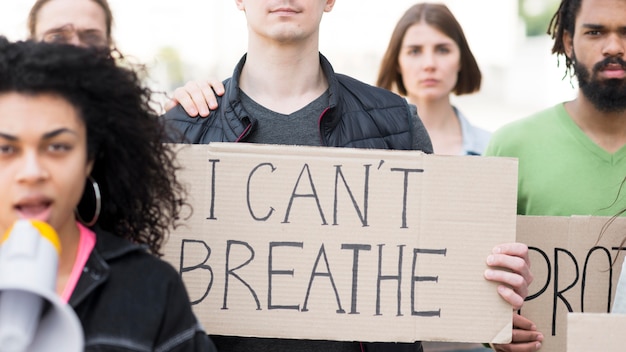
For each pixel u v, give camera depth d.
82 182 2.53
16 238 2.16
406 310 3.27
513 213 3.29
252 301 3.27
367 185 3.30
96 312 2.50
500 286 3.27
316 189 3.30
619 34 4.05
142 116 2.79
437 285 3.28
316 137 3.55
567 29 4.36
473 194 3.30
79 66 2.53
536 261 3.71
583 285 3.69
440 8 6.15
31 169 2.37
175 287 2.62
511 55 24.81
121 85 2.67
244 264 3.27
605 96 4.08
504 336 3.26
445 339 3.27
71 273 2.55
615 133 4.18
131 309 2.52
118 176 2.77
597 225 3.69
